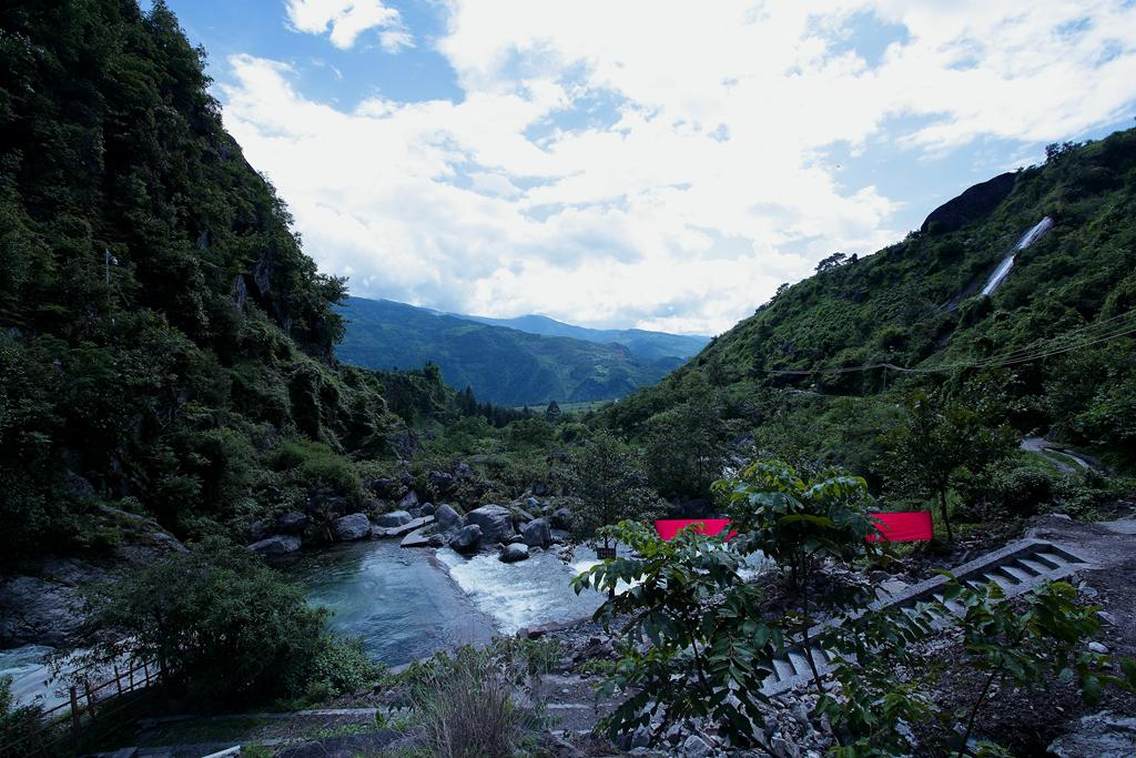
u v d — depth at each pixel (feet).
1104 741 16.99
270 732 29.12
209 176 167.02
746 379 244.22
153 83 140.36
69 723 31.81
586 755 18.66
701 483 90.68
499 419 404.16
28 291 79.51
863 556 11.21
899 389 143.84
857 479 10.16
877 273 258.37
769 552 10.61
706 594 10.18
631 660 11.08
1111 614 25.90
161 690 34.40
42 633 52.31
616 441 68.18
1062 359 83.87
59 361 73.10
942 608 10.13
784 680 25.79
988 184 265.95
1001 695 19.61
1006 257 204.74
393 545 95.81
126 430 78.95
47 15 112.68
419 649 49.67
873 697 9.85
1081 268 153.17
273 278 183.62
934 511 52.08
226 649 33.40
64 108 111.75
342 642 43.21
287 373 149.18
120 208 116.67
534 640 38.99
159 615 33.60
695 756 19.08
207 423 102.99
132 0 156.56
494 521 93.71
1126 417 62.44
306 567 82.07
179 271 119.24
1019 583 33.24
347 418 169.07
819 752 19.51
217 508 93.20
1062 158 242.78
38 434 61.21
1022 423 92.99
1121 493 47.65
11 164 95.50
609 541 55.11
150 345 87.76
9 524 57.26
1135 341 80.18
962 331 170.71
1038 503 47.85
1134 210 165.99
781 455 56.85
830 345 227.61
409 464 135.44
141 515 74.43
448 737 15.43
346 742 20.03
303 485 107.96
